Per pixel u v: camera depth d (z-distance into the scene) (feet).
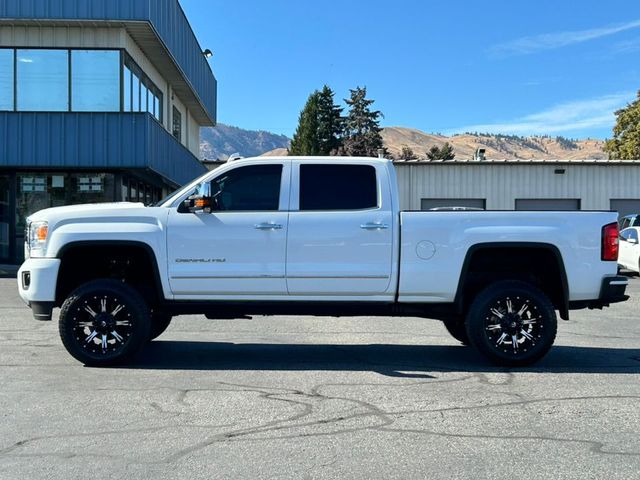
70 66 65.46
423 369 23.93
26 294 23.89
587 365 24.73
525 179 104.32
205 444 15.65
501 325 23.95
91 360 23.65
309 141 259.80
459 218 24.06
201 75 100.07
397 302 24.30
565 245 24.00
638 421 17.63
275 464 14.40
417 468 14.23
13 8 62.59
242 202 24.30
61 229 23.80
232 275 23.81
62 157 63.67
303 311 24.30
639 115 165.68
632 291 51.96
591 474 13.97
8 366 23.76
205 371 23.35
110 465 14.33
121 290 23.66
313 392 20.45
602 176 104.68
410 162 103.40
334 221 23.93
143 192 79.51
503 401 19.51
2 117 63.41
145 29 65.57
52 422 17.28
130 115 63.93
